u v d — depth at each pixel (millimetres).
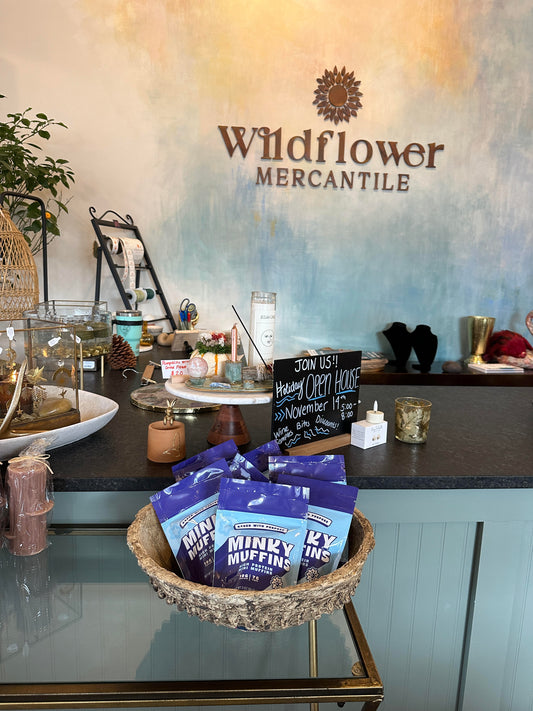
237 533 802
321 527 831
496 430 1479
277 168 3277
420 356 3336
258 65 3168
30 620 858
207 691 756
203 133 3201
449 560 1260
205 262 3332
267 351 1342
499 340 3479
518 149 3416
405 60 3252
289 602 705
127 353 2152
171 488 837
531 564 1270
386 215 3398
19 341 1151
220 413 1275
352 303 3473
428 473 1133
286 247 3365
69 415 1247
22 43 3006
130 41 3074
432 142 3354
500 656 1308
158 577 733
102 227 3223
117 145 3164
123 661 803
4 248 2363
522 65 3332
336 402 1306
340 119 3264
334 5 3158
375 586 1262
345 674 778
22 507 962
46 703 740
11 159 2707
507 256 3525
